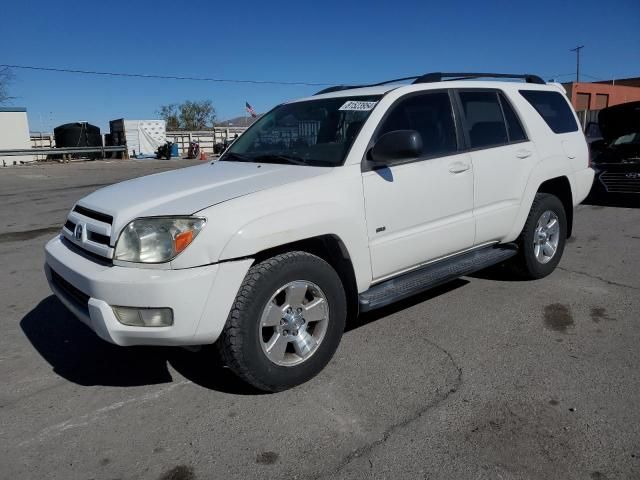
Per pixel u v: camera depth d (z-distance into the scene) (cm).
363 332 418
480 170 438
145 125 3238
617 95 4094
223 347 306
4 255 699
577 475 249
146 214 301
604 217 860
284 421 300
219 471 260
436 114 421
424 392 326
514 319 438
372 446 275
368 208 359
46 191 1453
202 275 285
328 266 338
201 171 396
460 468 256
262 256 322
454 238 425
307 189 331
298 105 448
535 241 516
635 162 911
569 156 533
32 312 480
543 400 313
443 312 456
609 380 334
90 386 346
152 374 360
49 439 288
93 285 292
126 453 275
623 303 467
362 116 382
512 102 488
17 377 359
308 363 334
